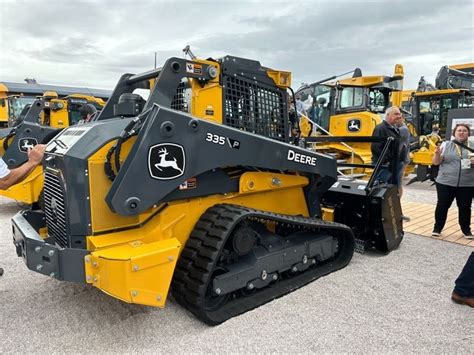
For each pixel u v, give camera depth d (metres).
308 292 3.33
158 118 2.56
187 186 2.94
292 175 3.65
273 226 3.61
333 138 4.49
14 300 3.16
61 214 2.76
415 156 9.41
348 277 3.66
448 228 5.48
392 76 9.29
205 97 3.21
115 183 2.47
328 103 9.78
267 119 3.68
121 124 2.83
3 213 6.39
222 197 3.22
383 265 3.99
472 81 11.94
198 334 2.67
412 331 2.74
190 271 2.80
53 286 3.42
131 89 3.74
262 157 3.13
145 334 2.67
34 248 2.56
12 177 2.89
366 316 2.94
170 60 2.96
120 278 2.39
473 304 3.08
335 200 4.49
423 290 3.40
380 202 4.12
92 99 9.48
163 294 2.55
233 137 2.94
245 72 3.47
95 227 2.65
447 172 4.86
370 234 4.31
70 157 2.57
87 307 3.04
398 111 5.00
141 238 2.74
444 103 10.55
